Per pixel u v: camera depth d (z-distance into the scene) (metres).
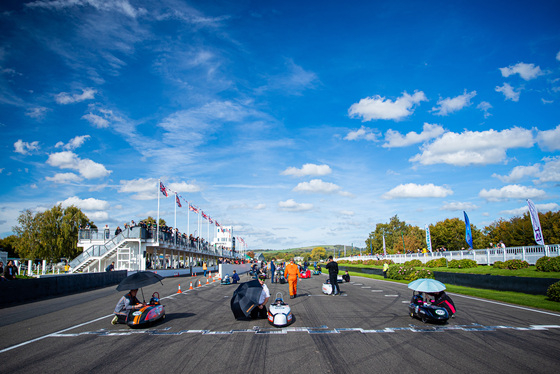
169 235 43.88
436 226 78.44
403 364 6.96
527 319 11.19
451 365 6.85
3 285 16.69
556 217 51.66
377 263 59.31
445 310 10.56
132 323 10.58
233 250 92.69
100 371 6.85
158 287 26.27
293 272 17.78
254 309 11.98
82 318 12.85
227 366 6.99
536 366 6.72
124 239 37.16
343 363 7.07
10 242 72.69
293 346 8.41
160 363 7.25
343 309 13.90
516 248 29.03
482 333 9.41
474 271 28.91
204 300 17.78
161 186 40.62
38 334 10.23
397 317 12.02
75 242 56.97
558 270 22.03
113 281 28.47
